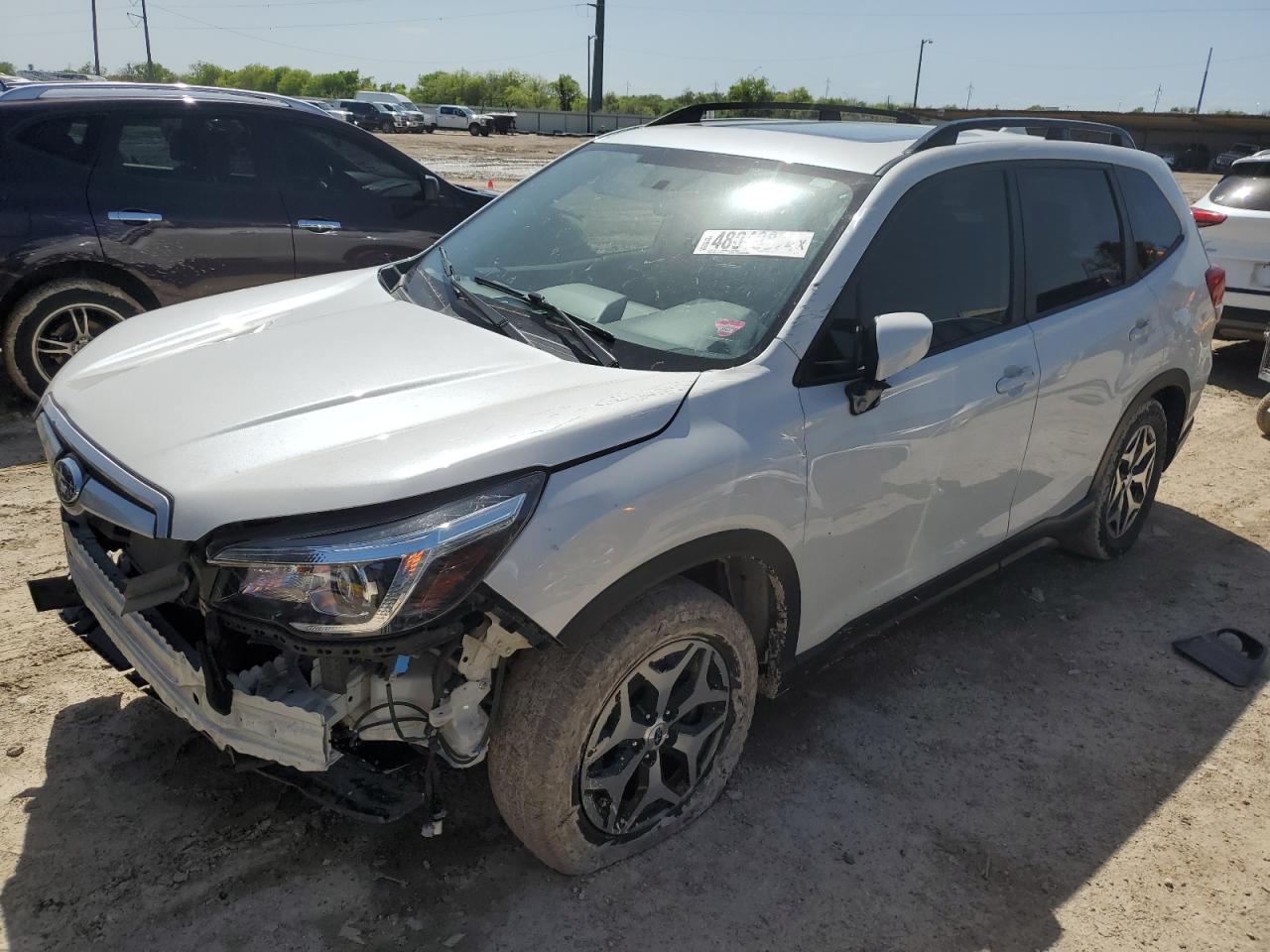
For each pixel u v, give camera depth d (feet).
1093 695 11.71
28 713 10.01
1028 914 8.45
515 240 11.20
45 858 8.25
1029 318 11.30
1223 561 15.33
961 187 10.62
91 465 7.57
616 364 8.63
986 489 11.05
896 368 8.74
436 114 183.83
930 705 11.32
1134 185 13.46
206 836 8.61
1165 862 9.12
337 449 7.13
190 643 7.53
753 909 8.28
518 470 7.04
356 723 7.21
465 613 6.74
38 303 17.63
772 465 8.31
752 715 10.15
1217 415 22.76
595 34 215.10
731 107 13.11
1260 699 11.80
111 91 18.19
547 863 8.25
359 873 8.35
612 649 7.56
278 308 10.43
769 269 9.35
